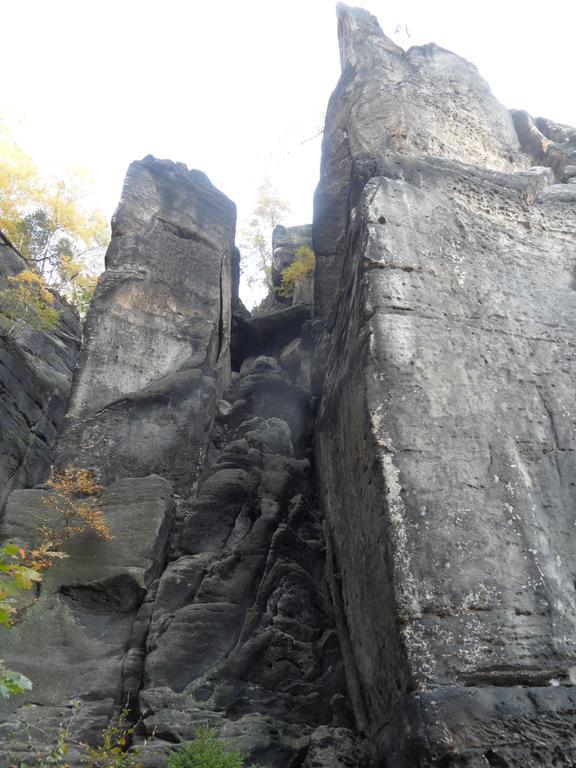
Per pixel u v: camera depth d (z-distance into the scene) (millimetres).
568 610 7227
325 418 11516
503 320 9789
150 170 16453
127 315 13688
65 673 8344
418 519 7570
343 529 9734
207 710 7988
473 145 14703
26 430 13594
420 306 9430
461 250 10422
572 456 8633
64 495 10492
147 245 14938
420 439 8195
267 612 9180
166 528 10258
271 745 7516
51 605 9000
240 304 18219
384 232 10078
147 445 11805
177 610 9047
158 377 13195
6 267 17516
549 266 10953
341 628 9234
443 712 6332
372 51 16094
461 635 6871
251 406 13508
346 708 8414
